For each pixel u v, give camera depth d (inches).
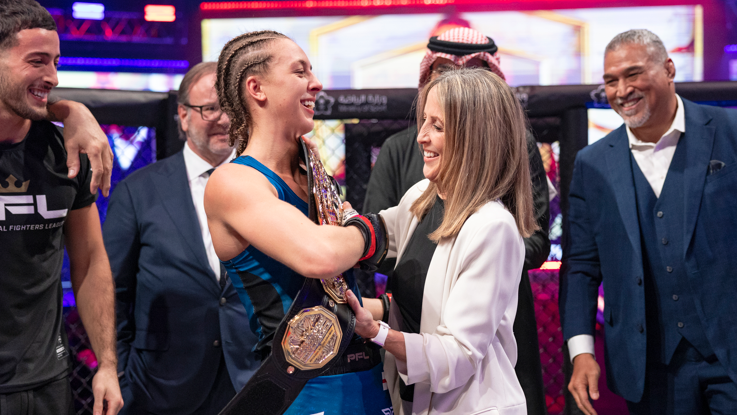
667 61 80.4
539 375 73.8
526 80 316.5
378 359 55.9
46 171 64.7
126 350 84.7
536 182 76.4
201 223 85.7
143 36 296.0
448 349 52.6
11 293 62.4
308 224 46.9
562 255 91.0
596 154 86.5
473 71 58.8
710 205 76.9
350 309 51.4
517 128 57.7
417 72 321.1
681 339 77.8
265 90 51.2
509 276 55.0
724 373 75.1
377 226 51.1
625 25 308.5
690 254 77.0
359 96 96.3
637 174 82.0
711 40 301.4
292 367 48.1
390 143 85.4
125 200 85.6
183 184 86.0
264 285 50.9
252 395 48.1
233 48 52.9
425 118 59.7
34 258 64.2
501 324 57.2
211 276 81.6
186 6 299.3
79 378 93.7
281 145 52.2
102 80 294.4
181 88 88.0
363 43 320.5
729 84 95.2
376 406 53.4
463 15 316.2
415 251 61.1
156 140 97.7
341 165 103.5
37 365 64.1
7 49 58.1
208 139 85.9
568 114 95.3
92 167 63.9
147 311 82.2
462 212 55.9
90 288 71.5
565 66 314.5
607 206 83.6
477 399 54.6
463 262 54.4
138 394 82.0
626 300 80.7
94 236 71.9
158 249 82.3
